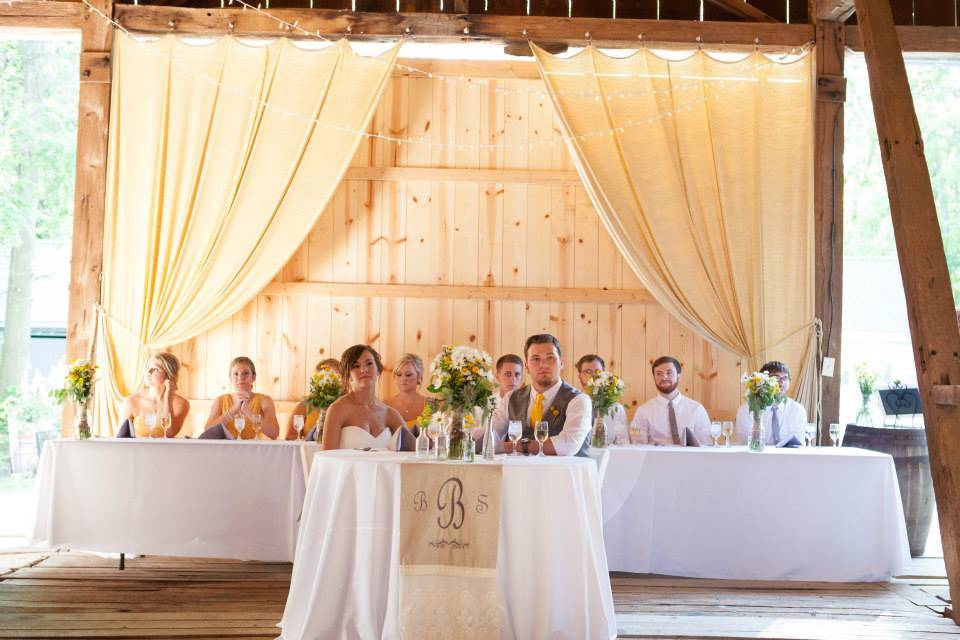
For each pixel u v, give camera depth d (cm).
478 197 726
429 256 724
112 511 524
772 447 573
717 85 702
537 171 724
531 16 708
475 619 359
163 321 687
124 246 688
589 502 389
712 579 529
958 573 454
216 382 711
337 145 695
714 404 714
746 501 525
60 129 1090
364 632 369
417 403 630
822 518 525
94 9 691
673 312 696
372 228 723
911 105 518
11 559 554
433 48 720
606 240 725
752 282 692
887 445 631
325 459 395
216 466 530
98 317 683
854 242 1166
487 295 720
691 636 412
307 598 389
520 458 401
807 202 695
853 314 1163
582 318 722
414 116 727
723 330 693
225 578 511
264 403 625
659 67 701
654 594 493
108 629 407
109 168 688
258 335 715
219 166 692
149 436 567
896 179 508
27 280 1077
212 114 691
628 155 696
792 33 705
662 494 529
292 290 716
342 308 719
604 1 737
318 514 393
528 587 367
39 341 1162
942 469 471
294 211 693
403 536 366
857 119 1166
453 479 368
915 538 630
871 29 531
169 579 507
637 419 634
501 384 570
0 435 1043
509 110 728
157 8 695
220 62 693
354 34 695
